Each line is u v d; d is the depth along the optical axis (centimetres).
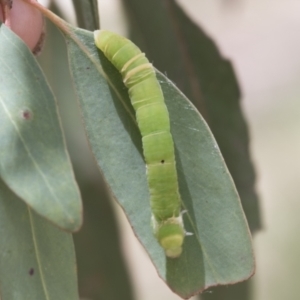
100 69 24
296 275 40
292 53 47
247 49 47
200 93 28
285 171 44
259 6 47
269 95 47
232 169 28
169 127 24
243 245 24
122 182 24
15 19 25
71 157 29
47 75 28
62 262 24
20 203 23
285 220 42
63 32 24
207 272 24
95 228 29
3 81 23
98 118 24
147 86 24
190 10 45
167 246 23
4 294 23
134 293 29
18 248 23
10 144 22
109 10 31
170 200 23
